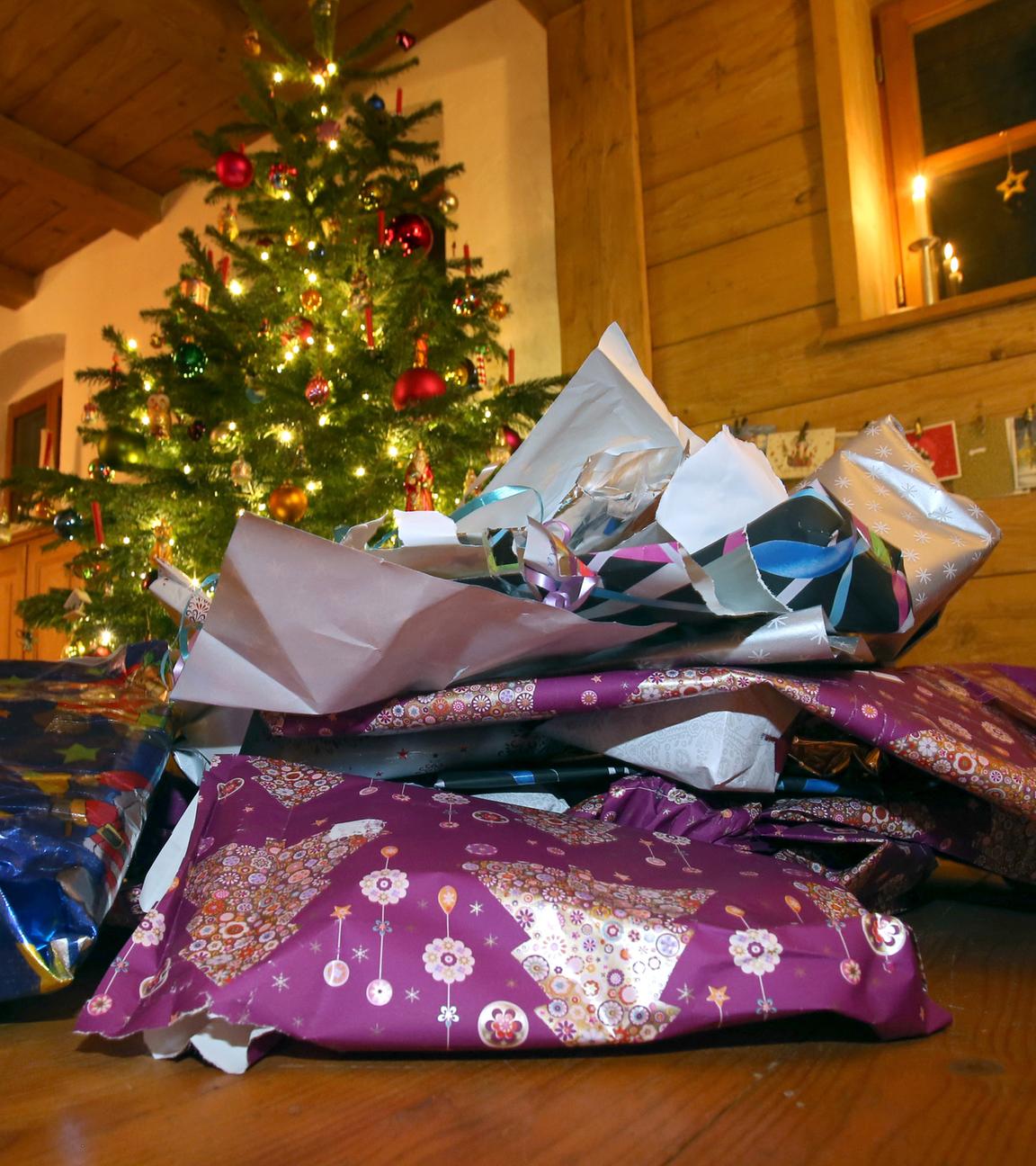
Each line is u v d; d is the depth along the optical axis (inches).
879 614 25.8
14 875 20.6
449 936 17.8
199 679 24.4
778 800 28.4
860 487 31.2
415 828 20.6
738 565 25.4
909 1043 18.7
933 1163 13.2
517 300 101.0
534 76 103.5
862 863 26.2
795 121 86.4
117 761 25.4
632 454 30.2
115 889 22.1
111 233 152.7
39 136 130.6
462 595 22.6
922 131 85.8
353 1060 18.2
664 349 91.7
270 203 80.9
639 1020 17.3
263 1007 16.8
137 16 105.1
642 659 25.9
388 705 26.1
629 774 27.5
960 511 30.4
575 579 24.7
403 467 74.6
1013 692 34.0
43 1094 16.6
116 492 77.9
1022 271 79.8
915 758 23.8
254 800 22.7
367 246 80.6
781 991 17.6
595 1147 13.9
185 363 74.6
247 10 81.7
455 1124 14.9
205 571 78.7
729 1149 13.8
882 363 79.4
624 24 95.3
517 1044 17.1
